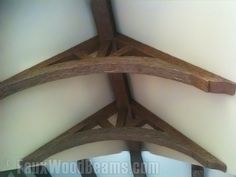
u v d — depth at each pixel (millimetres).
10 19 4141
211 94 4148
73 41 4719
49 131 5492
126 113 5672
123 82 5219
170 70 3977
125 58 4215
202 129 4691
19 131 5227
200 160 4844
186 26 3777
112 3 4492
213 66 3771
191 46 3885
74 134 5488
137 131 5312
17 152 5430
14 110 4973
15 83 4422
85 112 5621
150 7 4023
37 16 4281
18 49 4414
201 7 3486
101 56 4496
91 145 5863
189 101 4566
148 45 4445
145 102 5453
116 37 4730
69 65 4309
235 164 4520
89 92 5402
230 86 3713
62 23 4496
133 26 4469
